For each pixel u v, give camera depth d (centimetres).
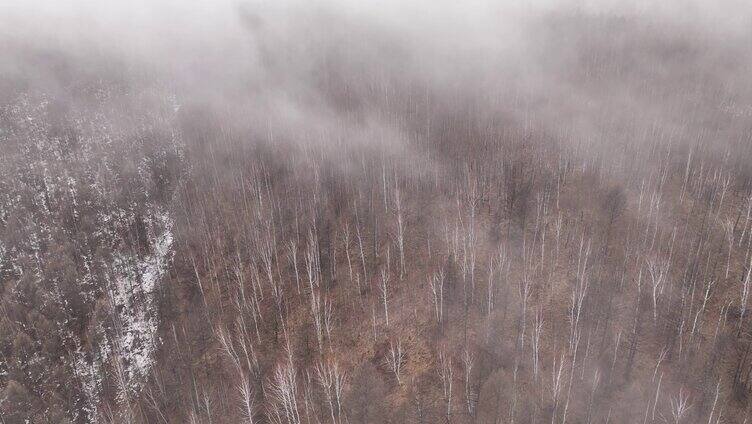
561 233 7150
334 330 6444
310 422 5306
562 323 5872
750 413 4816
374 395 5375
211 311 7094
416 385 5525
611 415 4969
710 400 4934
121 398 6084
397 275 7006
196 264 8075
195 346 6619
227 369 6181
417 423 5166
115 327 6912
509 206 7769
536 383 5216
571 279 6384
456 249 6894
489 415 4962
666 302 5925
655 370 5144
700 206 7538
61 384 5997
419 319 6262
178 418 5688
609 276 6375
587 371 5325
